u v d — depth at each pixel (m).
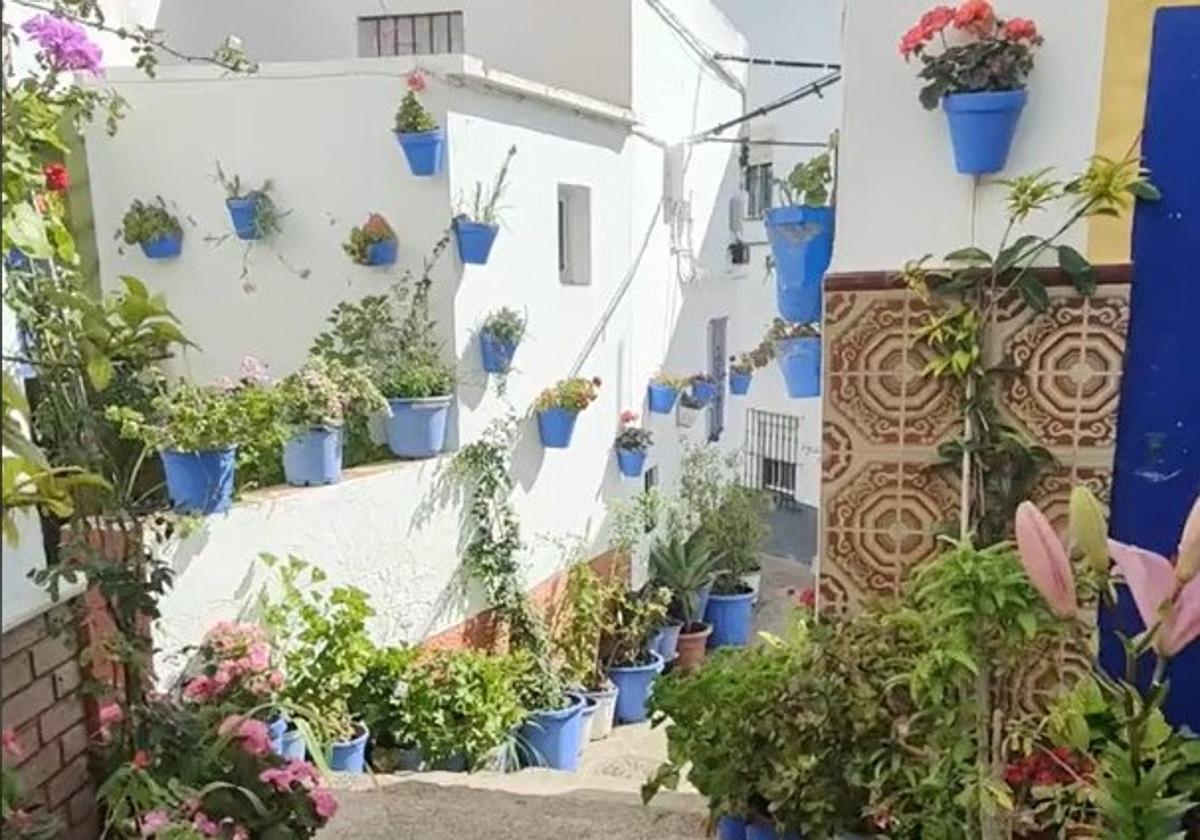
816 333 2.58
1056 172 2.20
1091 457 2.25
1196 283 2.14
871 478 2.42
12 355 1.91
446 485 5.23
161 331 2.10
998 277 2.24
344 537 4.57
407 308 5.11
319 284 5.26
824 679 2.36
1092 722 2.06
